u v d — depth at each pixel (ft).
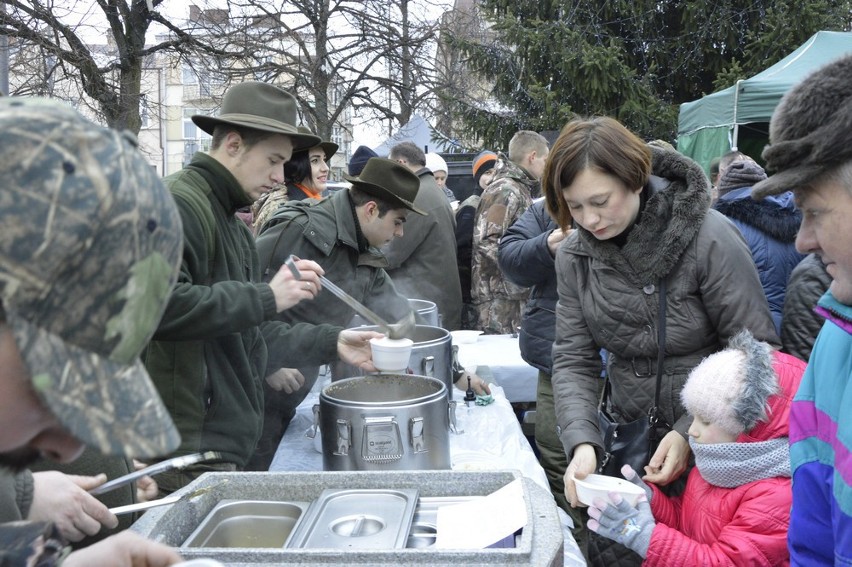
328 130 45.80
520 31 38.11
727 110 21.54
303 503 4.40
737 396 4.91
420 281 12.58
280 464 6.40
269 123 6.12
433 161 21.52
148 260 1.73
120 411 1.70
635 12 38.86
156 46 37.35
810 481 3.43
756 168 9.14
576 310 6.56
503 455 6.45
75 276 1.61
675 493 5.97
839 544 3.14
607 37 39.14
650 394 6.00
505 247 9.82
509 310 12.82
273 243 8.12
